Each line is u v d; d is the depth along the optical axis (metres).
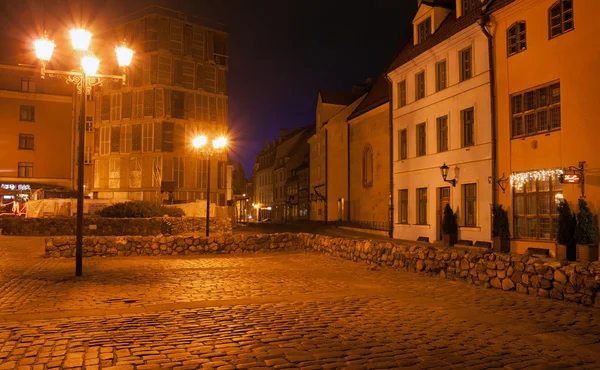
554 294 9.92
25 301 9.50
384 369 5.54
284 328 7.43
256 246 20.84
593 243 15.53
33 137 50.12
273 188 79.50
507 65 19.92
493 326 7.70
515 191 19.50
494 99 20.61
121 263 16.62
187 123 45.34
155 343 6.50
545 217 18.06
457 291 11.02
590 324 7.86
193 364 5.62
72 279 12.57
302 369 5.48
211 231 32.75
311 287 11.55
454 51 23.64
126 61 14.38
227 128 48.56
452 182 23.61
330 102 47.59
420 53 26.25
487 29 20.88
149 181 43.84
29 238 25.36
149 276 13.30
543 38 18.14
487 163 21.11
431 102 25.70
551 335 7.17
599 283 9.02
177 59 45.16
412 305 9.38
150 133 44.03
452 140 23.80
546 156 17.98
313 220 50.66
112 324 7.62
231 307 9.06
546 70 17.98
